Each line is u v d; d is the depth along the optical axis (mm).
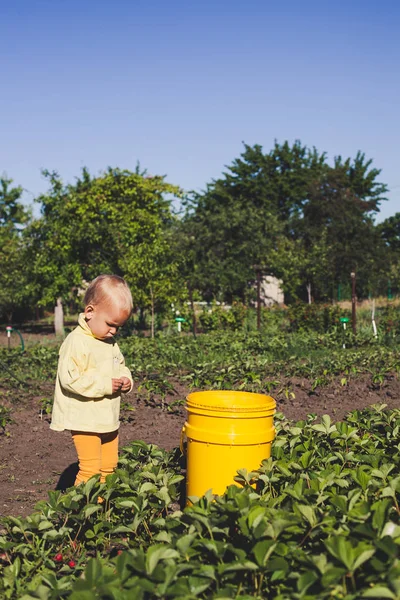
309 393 9617
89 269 22922
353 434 5055
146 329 23031
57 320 24922
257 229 28344
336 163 52500
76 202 23031
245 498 3205
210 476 3930
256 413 3918
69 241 22750
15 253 26766
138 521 3549
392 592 2303
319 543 3035
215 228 27844
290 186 48875
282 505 3580
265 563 2725
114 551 3711
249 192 47750
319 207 37156
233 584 2896
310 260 28266
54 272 23688
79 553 3740
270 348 14281
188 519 3332
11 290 26781
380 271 32969
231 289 27172
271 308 27203
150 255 19062
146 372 11086
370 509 2994
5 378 10758
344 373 11039
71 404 4148
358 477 3773
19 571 3242
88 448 4211
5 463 6008
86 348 4129
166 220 26906
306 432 5312
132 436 7059
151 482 4176
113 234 21844
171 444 6648
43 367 11938
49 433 7254
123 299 4117
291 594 2490
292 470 4121
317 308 20375
